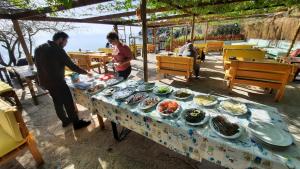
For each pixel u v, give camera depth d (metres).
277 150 1.01
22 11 3.35
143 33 2.78
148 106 1.62
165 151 2.03
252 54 5.13
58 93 2.23
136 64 7.63
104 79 2.62
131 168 1.79
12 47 7.33
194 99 1.74
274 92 3.80
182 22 8.27
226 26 13.00
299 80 4.46
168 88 2.06
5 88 3.08
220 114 1.46
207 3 3.88
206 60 7.86
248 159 1.04
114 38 2.83
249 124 1.24
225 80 4.75
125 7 3.43
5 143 1.63
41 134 2.47
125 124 1.80
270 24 8.71
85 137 2.36
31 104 3.58
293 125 2.48
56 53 1.98
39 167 1.87
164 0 3.34
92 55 5.98
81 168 1.83
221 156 1.17
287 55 5.03
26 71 3.84
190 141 1.30
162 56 4.43
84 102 2.28
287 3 4.07
